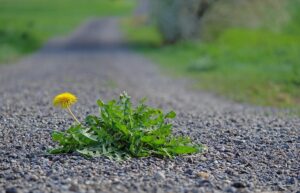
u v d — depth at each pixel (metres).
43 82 17.55
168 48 34.53
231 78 19.56
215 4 35.28
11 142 7.86
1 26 50.78
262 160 7.46
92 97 13.61
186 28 36.34
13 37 39.50
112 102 7.44
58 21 66.25
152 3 37.72
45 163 6.86
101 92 14.80
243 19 35.69
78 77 18.92
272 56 25.58
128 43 41.47
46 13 80.12
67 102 6.97
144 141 7.34
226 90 17.00
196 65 23.05
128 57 30.38
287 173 6.96
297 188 6.38
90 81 17.62
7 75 20.66
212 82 18.95
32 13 78.44
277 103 14.59
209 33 36.44
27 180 6.20
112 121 7.39
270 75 19.62
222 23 35.97
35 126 8.91
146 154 7.25
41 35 46.38
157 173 6.44
